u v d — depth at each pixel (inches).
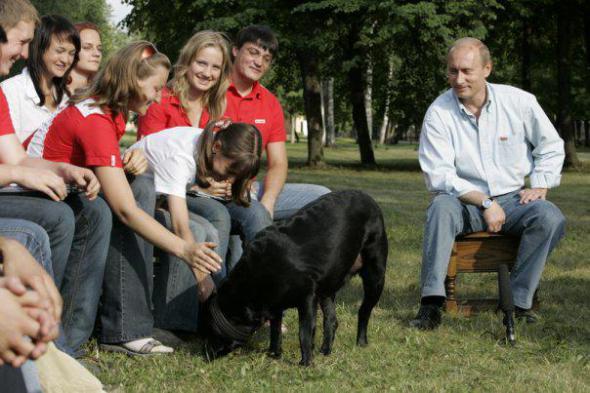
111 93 147.5
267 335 176.1
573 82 1077.1
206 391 134.8
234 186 163.2
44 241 116.6
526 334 178.4
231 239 192.2
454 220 191.5
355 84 995.3
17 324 53.6
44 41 172.2
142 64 146.9
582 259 291.1
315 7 792.9
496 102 205.2
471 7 818.8
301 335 146.5
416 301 214.4
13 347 54.1
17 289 54.1
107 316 156.9
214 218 172.2
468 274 255.4
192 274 168.4
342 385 138.2
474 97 205.0
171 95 193.8
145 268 156.9
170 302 168.6
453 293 203.0
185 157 156.9
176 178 156.2
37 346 54.9
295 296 144.0
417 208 490.3
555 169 201.9
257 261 142.9
